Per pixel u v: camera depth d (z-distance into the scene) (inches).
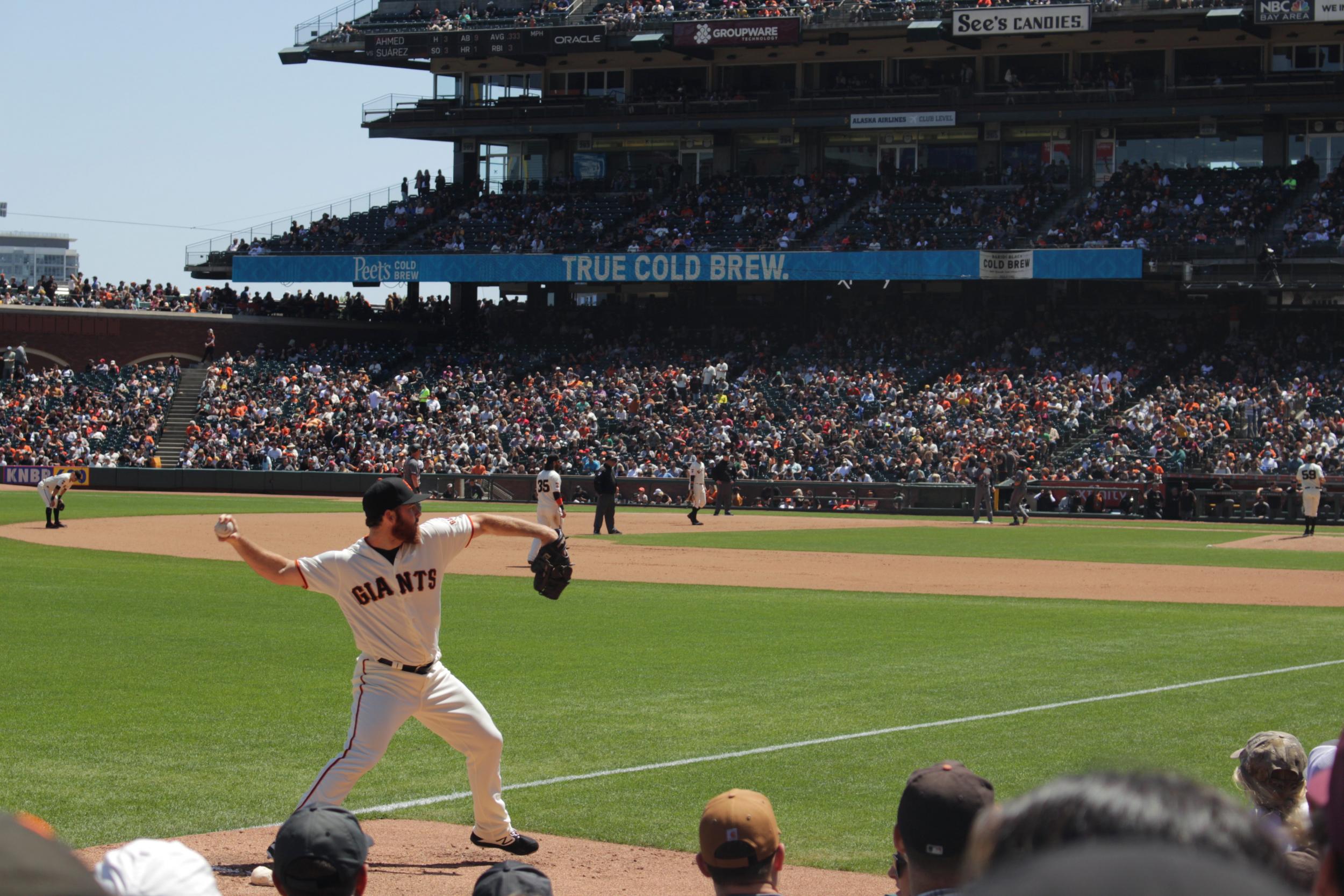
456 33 4254.4
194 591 1423.5
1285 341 3641.7
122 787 618.8
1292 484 2861.7
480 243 4288.9
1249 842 101.3
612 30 4156.0
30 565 1675.7
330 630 1142.3
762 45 4045.3
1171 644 1098.7
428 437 3698.3
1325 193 3663.9
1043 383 3543.3
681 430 3533.5
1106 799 105.1
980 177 4089.6
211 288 4500.5
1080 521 2933.1
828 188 4168.3
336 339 4520.2
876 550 2078.0
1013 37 3939.5
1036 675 939.3
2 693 840.3
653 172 4461.1
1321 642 1117.7
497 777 524.7
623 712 804.6
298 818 290.8
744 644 1092.5
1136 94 3870.6
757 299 4249.5
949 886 221.8
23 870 99.9
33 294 4128.9
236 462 3695.9
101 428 3858.3
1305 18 3545.8
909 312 4101.9
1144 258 3602.4
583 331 4291.3
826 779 642.2
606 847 535.5
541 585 543.2
